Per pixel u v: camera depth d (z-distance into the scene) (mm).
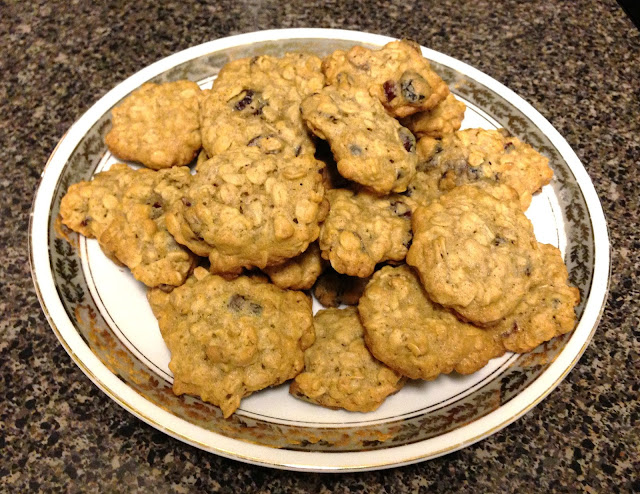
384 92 287
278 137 275
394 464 231
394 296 253
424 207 270
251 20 447
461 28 449
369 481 262
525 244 264
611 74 424
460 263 248
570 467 268
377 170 257
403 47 299
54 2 452
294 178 251
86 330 262
